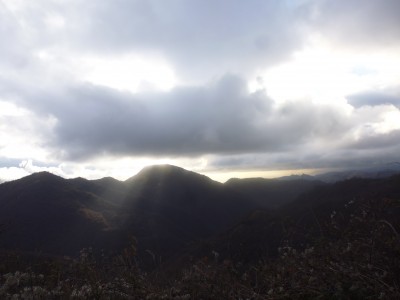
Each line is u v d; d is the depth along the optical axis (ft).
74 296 15.64
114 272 17.72
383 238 15.35
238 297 15.60
